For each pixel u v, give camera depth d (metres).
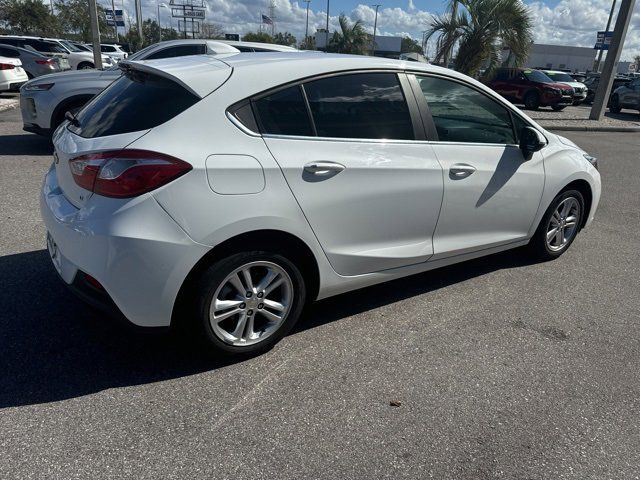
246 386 2.74
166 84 2.75
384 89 3.26
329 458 2.28
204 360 2.94
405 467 2.25
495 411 2.65
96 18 16.48
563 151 4.43
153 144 2.48
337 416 2.54
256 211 2.66
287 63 2.95
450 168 3.50
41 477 2.09
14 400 2.52
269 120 2.79
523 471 2.27
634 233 5.79
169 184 2.46
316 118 2.95
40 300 3.46
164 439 2.33
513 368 3.04
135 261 2.45
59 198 2.83
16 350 2.92
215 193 2.55
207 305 2.70
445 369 2.98
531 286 4.20
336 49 36.19
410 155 3.30
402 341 3.27
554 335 3.44
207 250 2.57
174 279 2.54
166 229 2.47
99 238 2.45
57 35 45.28
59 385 2.65
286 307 3.01
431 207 3.47
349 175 3.00
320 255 3.03
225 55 3.21
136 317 2.56
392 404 2.65
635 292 4.19
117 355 2.94
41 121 7.51
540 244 4.56
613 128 16.05
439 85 3.55
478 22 14.53
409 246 3.47
